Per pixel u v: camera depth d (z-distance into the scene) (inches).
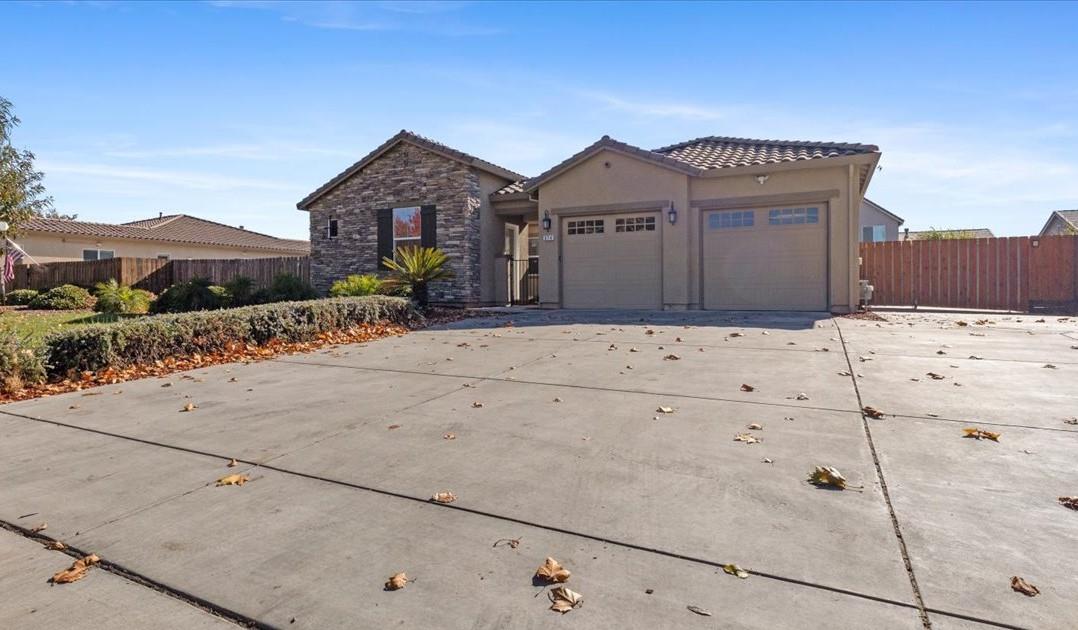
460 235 642.8
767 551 102.8
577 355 307.3
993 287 559.2
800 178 504.4
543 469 146.3
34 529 120.3
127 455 166.1
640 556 102.8
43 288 961.5
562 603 89.4
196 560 106.1
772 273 521.7
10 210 786.2
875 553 100.7
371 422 193.2
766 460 147.7
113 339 286.4
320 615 88.6
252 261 823.1
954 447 153.4
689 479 137.1
